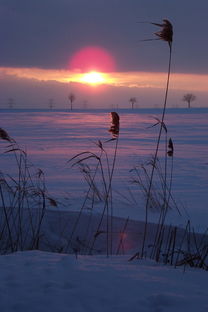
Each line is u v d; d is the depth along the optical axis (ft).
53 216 18.35
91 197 23.11
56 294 7.30
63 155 45.68
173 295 7.24
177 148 54.65
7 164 38.19
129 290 7.60
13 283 7.98
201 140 66.80
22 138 69.87
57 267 9.28
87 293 7.38
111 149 52.95
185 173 33.12
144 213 19.30
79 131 88.12
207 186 27.32
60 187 26.50
